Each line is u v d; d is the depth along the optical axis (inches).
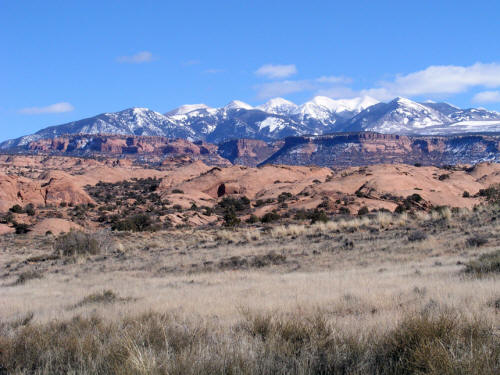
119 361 221.9
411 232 1266.0
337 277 741.9
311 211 2716.5
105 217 3105.3
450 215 1475.1
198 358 214.5
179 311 458.6
